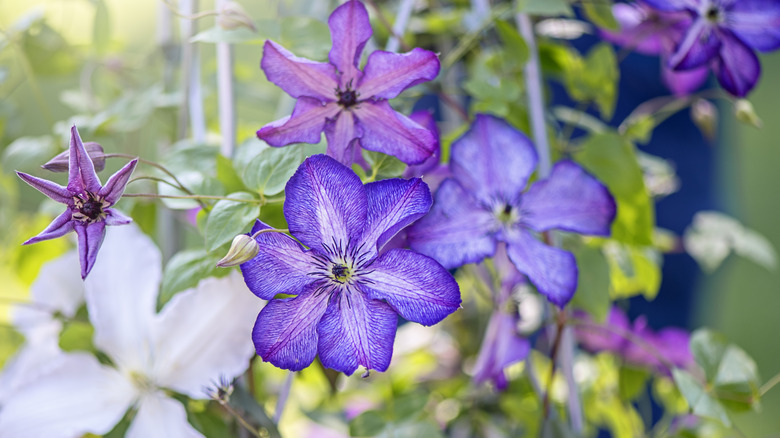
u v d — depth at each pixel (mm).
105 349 427
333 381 444
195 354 417
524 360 501
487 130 427
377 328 363
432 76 377
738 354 460
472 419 550
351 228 368
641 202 473
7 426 418
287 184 365
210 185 412
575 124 552
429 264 364
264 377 560
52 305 471
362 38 375
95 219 346
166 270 419
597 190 427
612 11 513
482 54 533
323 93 379
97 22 544
